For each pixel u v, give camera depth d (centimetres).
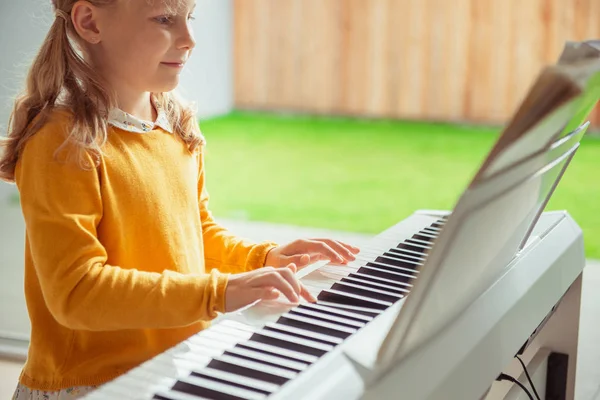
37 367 120
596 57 85
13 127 118
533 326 118
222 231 142
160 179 125
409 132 682
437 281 83
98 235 117
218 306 107
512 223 100
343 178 542
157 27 119
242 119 729
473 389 98
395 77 719
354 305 108
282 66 745
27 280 120
